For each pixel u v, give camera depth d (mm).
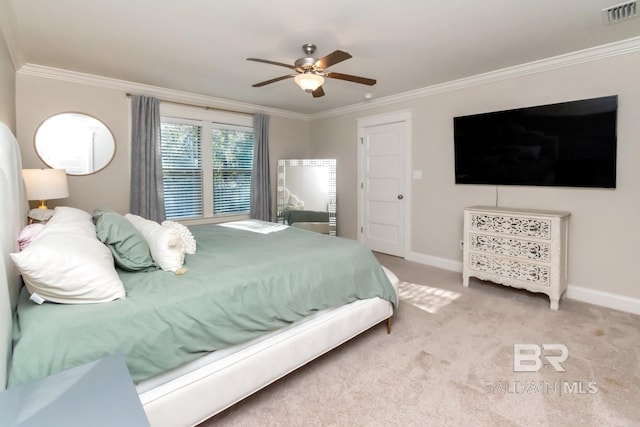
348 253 2400
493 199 3715
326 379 1987
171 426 1420
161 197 4125
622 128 2836
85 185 3709
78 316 1305
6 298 1164
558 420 1633
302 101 4867
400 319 2773
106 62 3213
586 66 2990
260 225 3605
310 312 2000
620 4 2186
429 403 1768
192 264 2018
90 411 856
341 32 2582
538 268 2994
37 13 2262
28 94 3328
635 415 1654
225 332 1604
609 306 2975
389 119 4703
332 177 5410
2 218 1340
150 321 1404
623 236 2885
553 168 3195
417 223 4508
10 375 1105
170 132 4352
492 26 2494
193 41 2732
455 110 3975
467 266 3521
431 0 2121
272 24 2434
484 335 2482
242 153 5141
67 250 1403
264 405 1773
